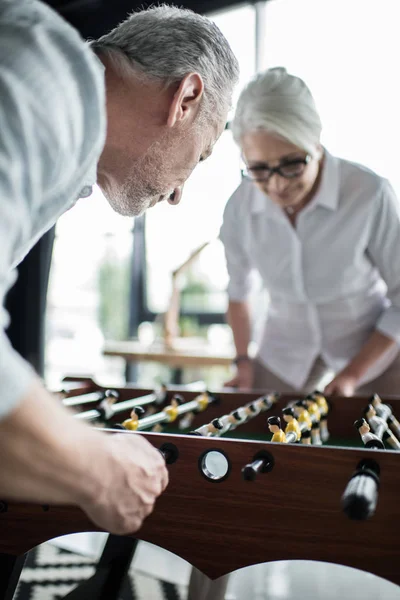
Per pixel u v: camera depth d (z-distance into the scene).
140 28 1.00
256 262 2.15
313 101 1.71
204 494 1.03
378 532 0.94
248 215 2.09
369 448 1.00
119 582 1.38
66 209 1.04
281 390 2.21
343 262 1.98
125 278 4.36
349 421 1.63
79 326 4.56
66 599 1.30
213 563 1.03
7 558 1.13
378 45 3.14
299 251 2.01
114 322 4.44
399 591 2.19
